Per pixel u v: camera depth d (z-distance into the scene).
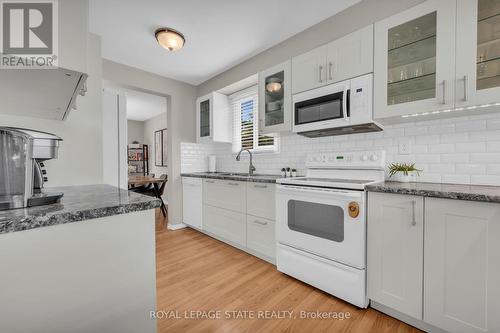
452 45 1.26
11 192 0.91
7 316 0.62
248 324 1.33
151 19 1.95
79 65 0.73
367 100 1.58
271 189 2.09
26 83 0.84
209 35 2.20
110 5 1.76
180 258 2.28
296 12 1.88
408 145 1.70
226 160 3.49
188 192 3.24
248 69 2.70
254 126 3.05
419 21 1.40
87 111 1.65
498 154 1.36
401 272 1.28
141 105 4.79
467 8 1.21
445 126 1.55
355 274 1.44
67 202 0.87
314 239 1.65
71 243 0.73
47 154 0.88
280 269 1.91
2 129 0.80
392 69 1.54
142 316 0.88
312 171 2.12
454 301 1.11
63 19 0.71
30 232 0.65
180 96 3.38
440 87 1.30
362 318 1.38
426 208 1.18
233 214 2.52
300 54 2.15
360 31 1.62
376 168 1.74
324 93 1.80
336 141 2.13
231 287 1.73
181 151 3.38
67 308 0.72
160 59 2.70
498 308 0.99
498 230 0.99
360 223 1.41
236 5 1.79
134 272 0.86
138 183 3.65
